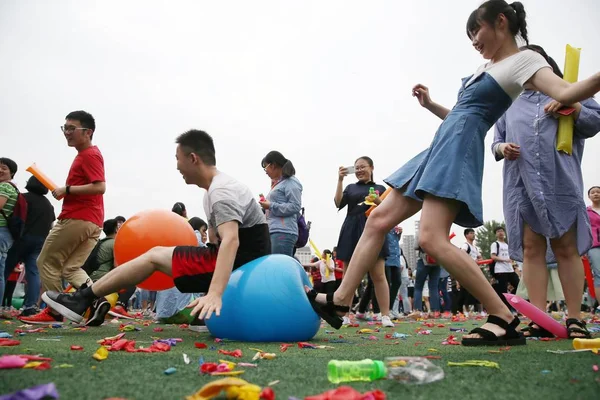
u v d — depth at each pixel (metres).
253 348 2.41
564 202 2.87
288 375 1.54
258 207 2.97
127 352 2.06
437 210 2.29
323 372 1.60
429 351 2.20
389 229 2.63
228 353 2.06
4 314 4.56
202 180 2.85
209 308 2.27
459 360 1.85
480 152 2.34
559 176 2.89
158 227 3.50
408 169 2.57
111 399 1.12
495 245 8.11
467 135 2.32
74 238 3.95
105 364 1.69
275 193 4.55
